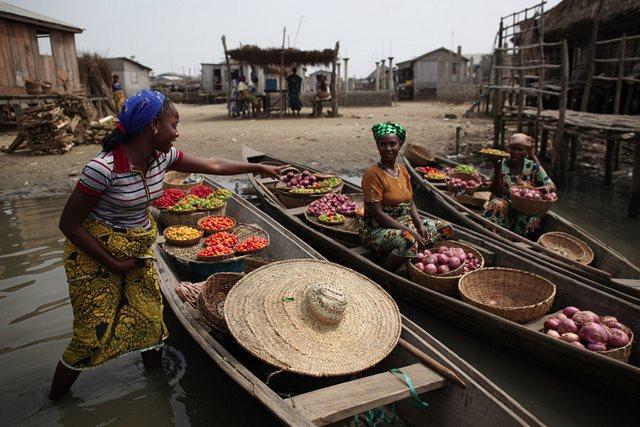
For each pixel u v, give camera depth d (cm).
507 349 396
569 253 521
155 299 335
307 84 4456
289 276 371
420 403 293
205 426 325
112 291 310
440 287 453
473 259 492
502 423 264
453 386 296
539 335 354
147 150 292
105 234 293
